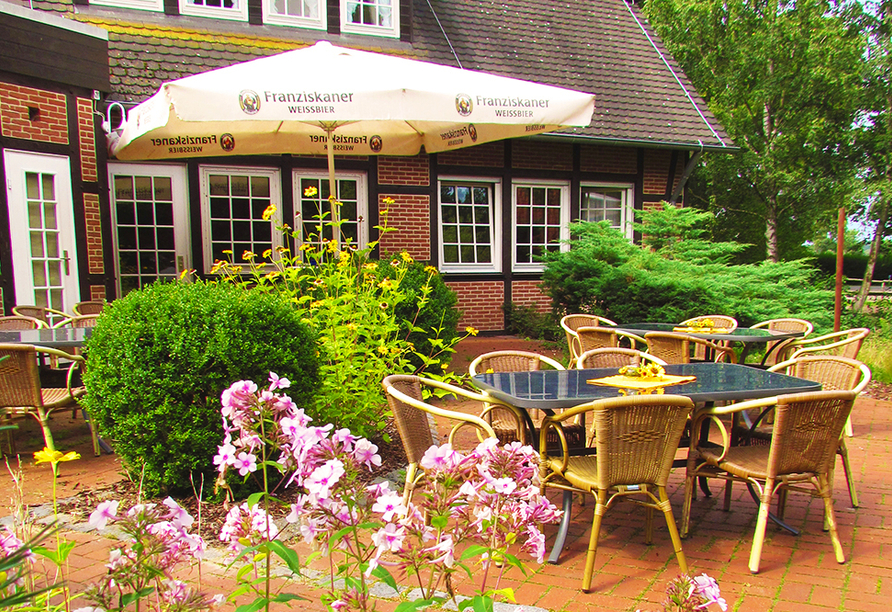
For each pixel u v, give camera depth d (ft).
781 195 66.33
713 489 14.34
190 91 16.07
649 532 11.21
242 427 5.61
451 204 36.99
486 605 4.88
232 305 12.60
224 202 31.19
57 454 5.22
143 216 29.86
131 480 13.20
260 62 18.74
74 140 25.18
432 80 18.31
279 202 32.24
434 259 35.91
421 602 5.00
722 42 65.46
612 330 18.95
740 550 10.94
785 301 32.04
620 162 39.96
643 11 70.74
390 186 34.55
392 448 16.01
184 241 30.53
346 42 34.65
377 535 4.83
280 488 13.01
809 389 11.41
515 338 35.50
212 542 10.66
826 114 62.23
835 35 59.16
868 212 59.98
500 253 37.86
